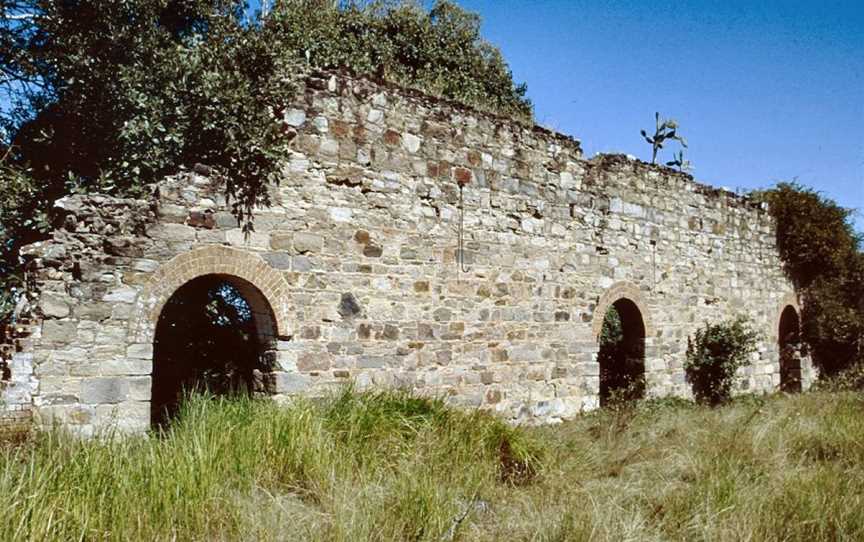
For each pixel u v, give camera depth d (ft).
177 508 16.60
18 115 37.91
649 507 20.76
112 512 16.01
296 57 31.91
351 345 29.81
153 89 32.19
